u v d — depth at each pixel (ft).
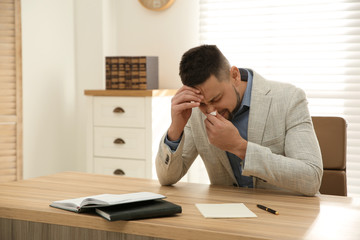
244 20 11.36
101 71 12.37
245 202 5.05
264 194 5.48
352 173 10.62
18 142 11.26
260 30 11.25
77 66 12.66
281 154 5.87
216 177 6.38
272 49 11.21
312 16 10.76
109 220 4.20
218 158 6.20
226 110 5.71
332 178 6.87
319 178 5.36
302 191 5.30
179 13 12.05
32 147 11.66
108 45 12.51
